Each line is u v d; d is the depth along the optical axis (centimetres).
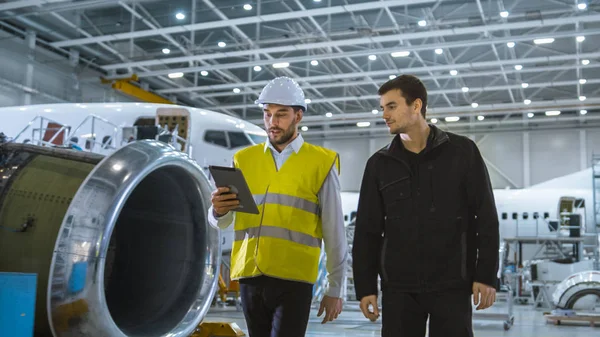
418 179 345
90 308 304
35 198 361
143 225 400
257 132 1712
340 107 4106
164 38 3058
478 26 2447
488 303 327
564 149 4069
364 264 353
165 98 3838
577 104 3519
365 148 4478
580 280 1395
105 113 1603
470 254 344
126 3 2608
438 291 335
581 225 2492
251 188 370
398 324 339
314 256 363
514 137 4181
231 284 1490
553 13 2416
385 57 3262
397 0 2306
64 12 2817
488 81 3588
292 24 2869
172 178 374
